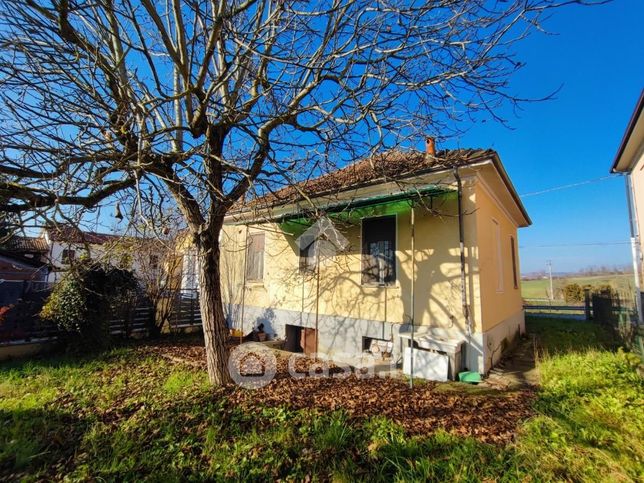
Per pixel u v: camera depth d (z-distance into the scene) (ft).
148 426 14.12
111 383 20.42
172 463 11.60
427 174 23.89
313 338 32.86
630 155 29.58
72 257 16.84
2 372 22.40
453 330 23.95
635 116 23.11
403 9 12.48
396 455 11.81
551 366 22.86
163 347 31.58
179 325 40.27
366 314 28.81
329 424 14.29
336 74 15.21
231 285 43.09
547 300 91.25
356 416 15.31
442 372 21.93
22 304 27.71
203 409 15.62
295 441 12.90
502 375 22.65
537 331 41.34
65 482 10.75
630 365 22.21
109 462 11.69
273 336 36.27
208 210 19.35
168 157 15.25
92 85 14.10
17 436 13.43
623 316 33.30
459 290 23.95
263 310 37.96
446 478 10.58
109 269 29.30
